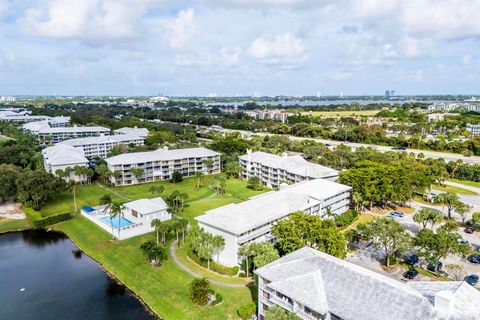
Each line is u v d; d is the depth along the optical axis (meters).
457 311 48.50
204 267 85.94
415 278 80.06
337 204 117.31
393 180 122.94
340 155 186.38
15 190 126.12
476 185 160.38
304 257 64.06
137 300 75.56
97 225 112.44
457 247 78.88
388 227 84.25
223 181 149.50
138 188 152.88
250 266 81.69
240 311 66.25
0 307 73.19
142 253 93.00
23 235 108.06
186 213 121.88
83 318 69.62
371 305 52.16
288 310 58.09
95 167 169.00
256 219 88.62
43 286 81.00
